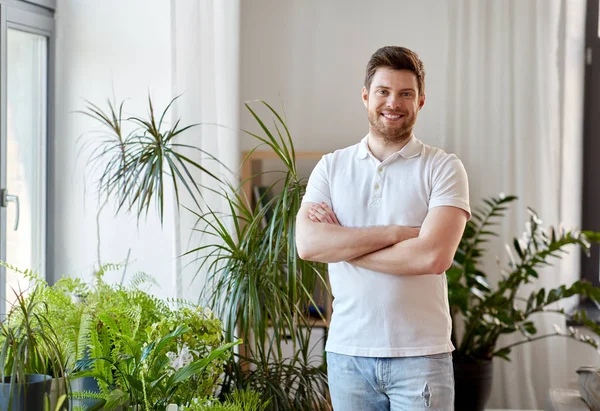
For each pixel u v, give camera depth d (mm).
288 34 3969
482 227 3797
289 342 3627
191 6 3373
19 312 2287
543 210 3898
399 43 3975
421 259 2033
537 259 3621
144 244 3574
